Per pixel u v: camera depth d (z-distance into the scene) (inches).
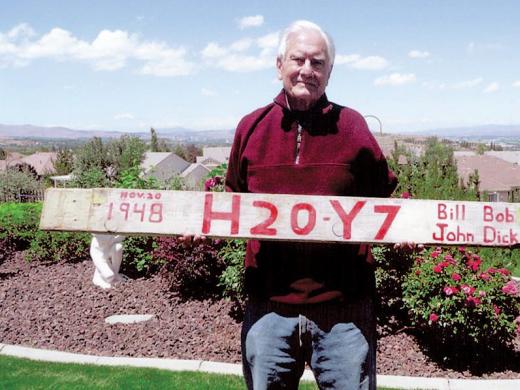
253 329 100.6
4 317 290.2
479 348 227.0
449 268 227.8
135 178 425.7
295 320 97.9
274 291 98.7
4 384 195.2
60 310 301.4
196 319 279.9
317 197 100.3
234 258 282.5
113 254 346.9
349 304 98.3
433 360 227.1
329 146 99.4
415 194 332.5
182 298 313.7
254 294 101.9
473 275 229.3
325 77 98.3
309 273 97.7
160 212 105.0
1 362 218.2
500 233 104.3
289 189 101.0
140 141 1600.6
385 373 213.8
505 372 217.9
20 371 208.2
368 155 100.3
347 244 101.6
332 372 97.3
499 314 222.2
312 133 99.6
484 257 298.4
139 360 219.9
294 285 97.4
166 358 230.4
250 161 102.5
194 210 104.3
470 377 213.5
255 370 99.8
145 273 369.4
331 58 99.0
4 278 379.6
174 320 279.9
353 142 99.1
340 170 99.3
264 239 101.0
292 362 100.1
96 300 317.7
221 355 233.0
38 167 2952.8
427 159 388.8
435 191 329.7
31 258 434.9
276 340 98.3
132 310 299.9
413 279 235.8
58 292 337.1
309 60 96.1
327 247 100.0
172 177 450.6
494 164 1779.0
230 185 110.3
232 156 107.3
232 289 282.4
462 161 1807.3
